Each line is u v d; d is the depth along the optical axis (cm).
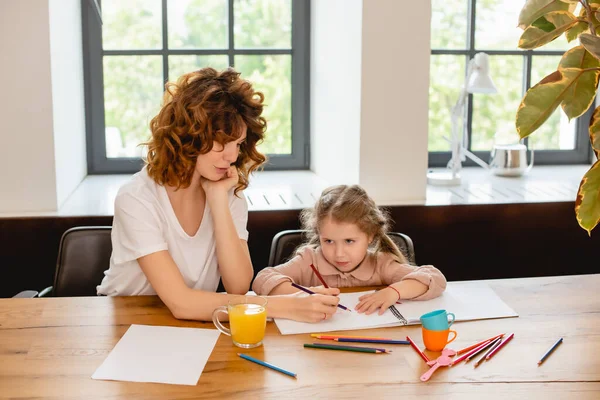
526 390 122
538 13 118
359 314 156
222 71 162
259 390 120
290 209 243
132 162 304
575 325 151
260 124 166
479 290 172
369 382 124
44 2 228
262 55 306
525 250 260
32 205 238
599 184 117
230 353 135
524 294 170
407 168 255
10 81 230
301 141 316
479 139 322
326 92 288
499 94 318
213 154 161
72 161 268
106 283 178
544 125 327
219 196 169
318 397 118
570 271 265
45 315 153
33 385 121
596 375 128
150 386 122
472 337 144
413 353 136
